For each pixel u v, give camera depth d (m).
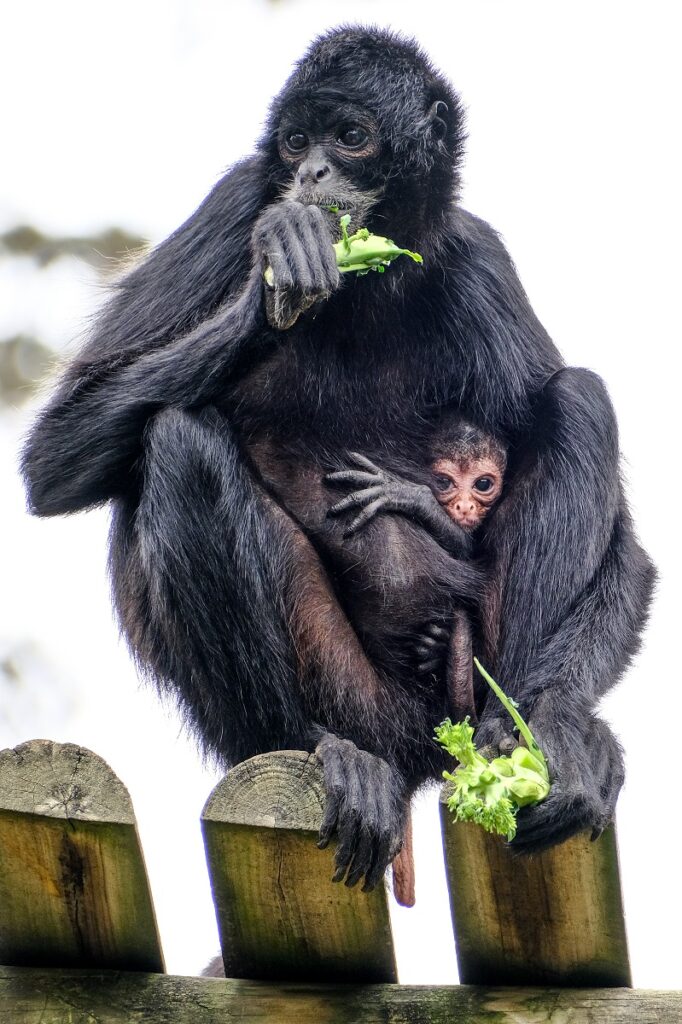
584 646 10.71
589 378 11.70
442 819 8.35
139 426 11.10
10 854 8.37
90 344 12.71
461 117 13.34
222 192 12.90
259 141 13.02
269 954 8.70
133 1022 8.55
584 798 8.33
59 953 8.88
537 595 10.94
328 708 10.90
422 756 11.43
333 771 8.78
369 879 8.45
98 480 11.39
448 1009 8.45
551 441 11.45
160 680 11.69
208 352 10.94
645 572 11.95
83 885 8.46
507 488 12.06
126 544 11.99
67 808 8.12
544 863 8.37
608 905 8.37
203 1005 8.60
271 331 10.78
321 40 13.10
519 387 12.51
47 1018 8.62
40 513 11.81
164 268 12.70
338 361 12.34
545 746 9.03
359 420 12.37
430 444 12.47
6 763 8.26
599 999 8.39
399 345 12.63
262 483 11.34
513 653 10.88
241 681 10.21
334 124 12.50
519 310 12.97
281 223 10.41
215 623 10.17
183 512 10.23
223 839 8.23
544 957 8.59
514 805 8.27
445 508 12.20
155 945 8.73
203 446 10.38
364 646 11.49
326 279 10.12
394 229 12.52
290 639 10.70
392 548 11.39
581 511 11.07
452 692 11.25
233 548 10.23
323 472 11.91
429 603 11.43
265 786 8.23
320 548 11.54
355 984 8.69
